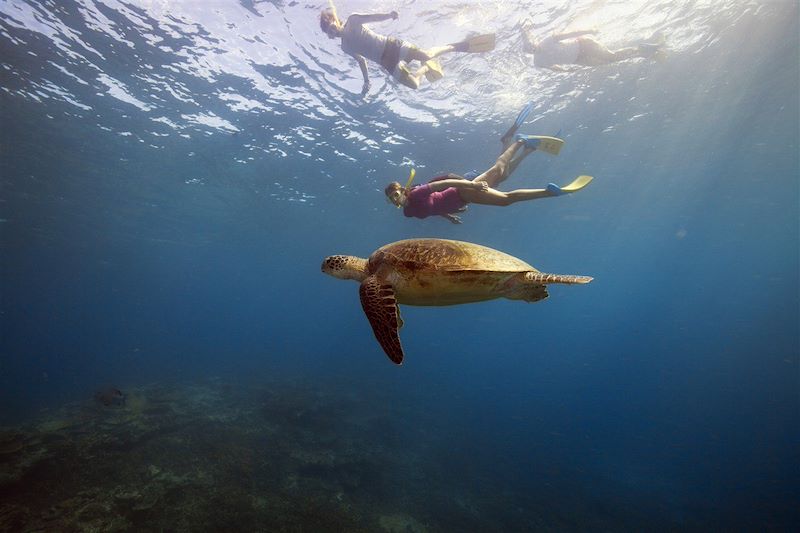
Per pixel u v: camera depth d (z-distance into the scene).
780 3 9.12
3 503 8.52
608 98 13.05
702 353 66.56
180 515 8.62
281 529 8.73
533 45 9.62
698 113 14.19
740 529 13.69
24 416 18.73
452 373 46.44
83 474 10.04
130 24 9.03
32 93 11.46
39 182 18.58
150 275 63.31
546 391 39.94
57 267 47.09
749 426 25.61
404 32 9.64
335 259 3.98
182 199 22.75
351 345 76.12
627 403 34.41
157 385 22.59
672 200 26.17
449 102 12.89
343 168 18.52
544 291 3.17
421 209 5.33
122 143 15.02
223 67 10.80
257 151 16.27
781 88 12.52
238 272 63.25
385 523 10.19
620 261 58.06
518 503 13.84
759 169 20.19
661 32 10.07
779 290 95.62
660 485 17.88
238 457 12.09
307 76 11.37
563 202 24.81
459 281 2.88
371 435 16.92
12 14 8.48
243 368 33.19
